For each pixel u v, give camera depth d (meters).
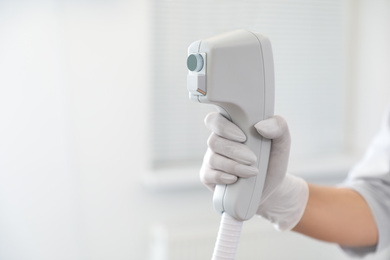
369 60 2.78
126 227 2.40
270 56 0.83
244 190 0.84
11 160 2.23
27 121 2.22
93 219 2.35
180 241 2.34
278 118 0.85
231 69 0.78
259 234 2.49
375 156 1.31
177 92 2.49
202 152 2.58
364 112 2.82
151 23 2.40
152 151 2.49
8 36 2.15
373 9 2.74
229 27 2.51
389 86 2.79
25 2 2.15
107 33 2.25
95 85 2.27
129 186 2.38
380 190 1.24
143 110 2.35
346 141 2.85
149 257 2.46
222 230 0.85
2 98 2.18
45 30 2.19
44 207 2.29
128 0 2.26
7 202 2.25
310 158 2.80
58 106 2.24
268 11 2.58
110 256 2.40
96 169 2.32
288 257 2.57
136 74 2.31
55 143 2.26
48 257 2.32
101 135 2.31
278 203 1.08
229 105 0.81
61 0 2.18
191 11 2.45
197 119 2.54
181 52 2.46
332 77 2.77
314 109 2.77
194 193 2.48
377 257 2.80
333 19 2.72
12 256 2.29
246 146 0.85
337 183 2.76
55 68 2.21
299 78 2.71
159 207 2.44
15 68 2.18
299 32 2.66
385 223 1.20
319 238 1.17
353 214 1.18
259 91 0.82
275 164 0.93
